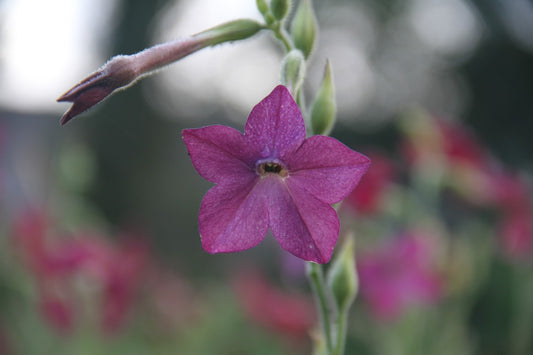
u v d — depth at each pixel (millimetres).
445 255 561
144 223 1685
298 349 747
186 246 1646
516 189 575
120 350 733
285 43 348
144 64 330
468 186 570
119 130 1697
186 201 1729
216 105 1883
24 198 926
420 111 566
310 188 321
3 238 753
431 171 570
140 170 1705
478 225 608
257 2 346
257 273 755
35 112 1364
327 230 319
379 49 1936
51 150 1023
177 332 789
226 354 800
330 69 345
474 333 635
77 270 610
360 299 821
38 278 615
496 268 636
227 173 323
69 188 708
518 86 1739
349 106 1916
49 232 646
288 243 323
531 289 636
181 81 1835
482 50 1786
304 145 318
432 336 558
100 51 1718
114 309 636
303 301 747
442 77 1880
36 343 712
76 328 642
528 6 1618
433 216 564
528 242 594
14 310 736
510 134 1743
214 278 1333
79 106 321
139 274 679
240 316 826
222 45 344
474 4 1746
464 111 1839
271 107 317
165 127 1759
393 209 556
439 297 557
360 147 1917
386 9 1911
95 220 753
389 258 558
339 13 1930
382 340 616
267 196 325
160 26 1756
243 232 324
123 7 1716
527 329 628
